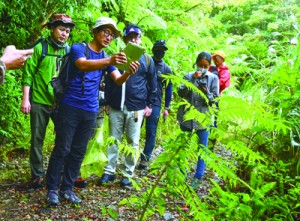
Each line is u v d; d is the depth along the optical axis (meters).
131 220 3.39
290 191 2.80
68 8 5.31
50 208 3.62
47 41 4.07
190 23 8.69
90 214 3.53
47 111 4.13
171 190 2.03
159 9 7.91
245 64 7.89
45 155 5.45
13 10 4.83
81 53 3.49
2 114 5.36
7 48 1.72
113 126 4.40
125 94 4.37
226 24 12.41
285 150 3.57
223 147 5.50
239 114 2.00
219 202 2.44
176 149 1.99
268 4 11.52
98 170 4.18
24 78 4.02
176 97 7.48
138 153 2.40
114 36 3.65
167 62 7.69
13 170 4.75
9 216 3.43
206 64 4.09
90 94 3.67
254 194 2.54
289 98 3.50
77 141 3.77
